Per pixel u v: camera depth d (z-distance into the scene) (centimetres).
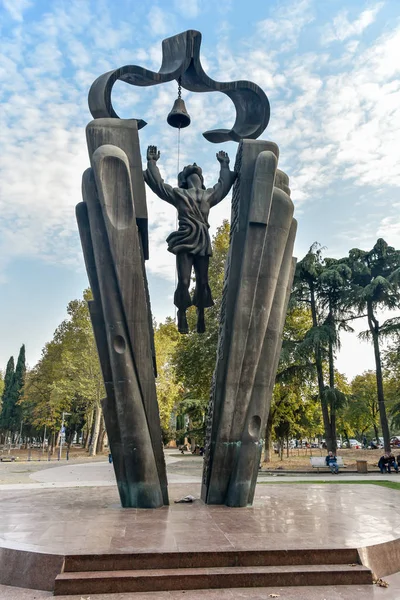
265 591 557
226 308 1034
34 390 5012
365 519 827
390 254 3081
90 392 4047
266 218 1040
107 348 987
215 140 1237
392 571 643
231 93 1177
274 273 1045
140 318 966
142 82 1102
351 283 3117
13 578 589
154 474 955
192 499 1025
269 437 3256
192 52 1115
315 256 3119
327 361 3172
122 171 984
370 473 2425
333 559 614
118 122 1042
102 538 664
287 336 3241
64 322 4828
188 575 566
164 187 1091
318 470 2459
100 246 984
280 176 1140
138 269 974
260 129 1184
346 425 5241
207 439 1048
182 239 1084
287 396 3189
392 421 3069
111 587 554
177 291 1091
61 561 579
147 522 784
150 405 969
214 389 1034
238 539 664
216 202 1137
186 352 2955
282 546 627
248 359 1005
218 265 2988
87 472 2362
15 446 8019
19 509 927
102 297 974
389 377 4381
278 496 1162
